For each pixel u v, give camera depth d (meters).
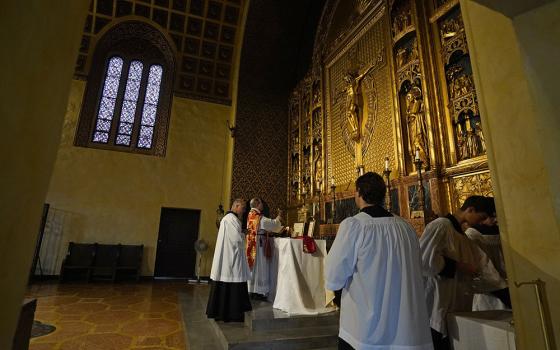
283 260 4.17
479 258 2.11
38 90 1.03
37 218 1.08
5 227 0.88
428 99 4.54
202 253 9.52
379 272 1.68
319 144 7.84
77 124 9.25
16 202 0.94
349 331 1.71
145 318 4.70
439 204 4.11
